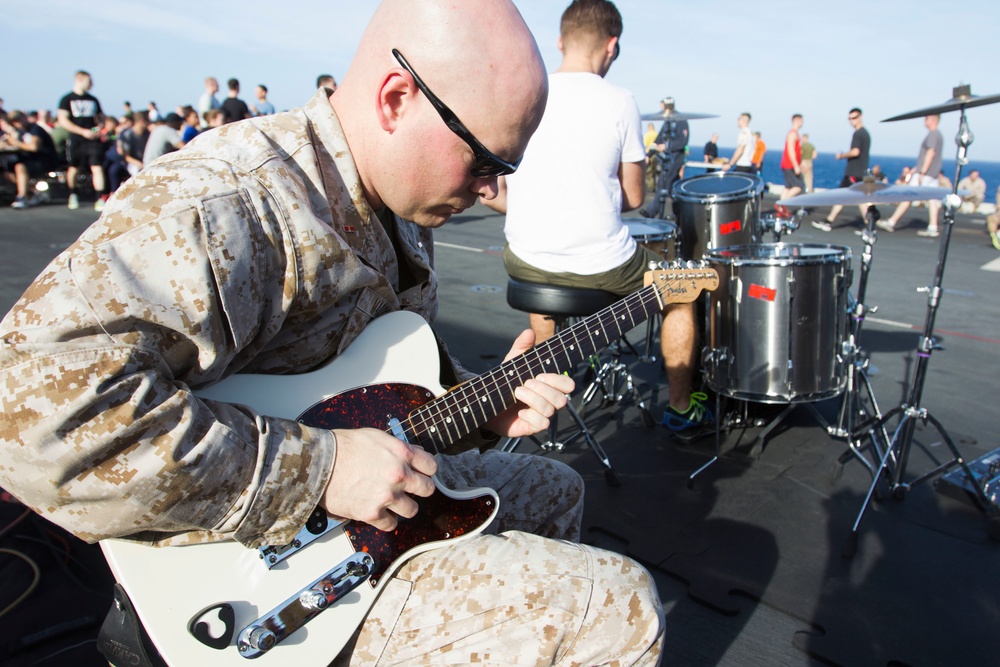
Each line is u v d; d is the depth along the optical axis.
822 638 2.00
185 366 1.03
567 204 2.74
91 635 1.99
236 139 1.13
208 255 0.98
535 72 1.16
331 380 1.28
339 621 1.17
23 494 0.93
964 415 3.66
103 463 0.92
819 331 2.84
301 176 1.18
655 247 3.50
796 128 12.30
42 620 2.04
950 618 2.09
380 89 1.16
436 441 1.38
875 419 2.86
